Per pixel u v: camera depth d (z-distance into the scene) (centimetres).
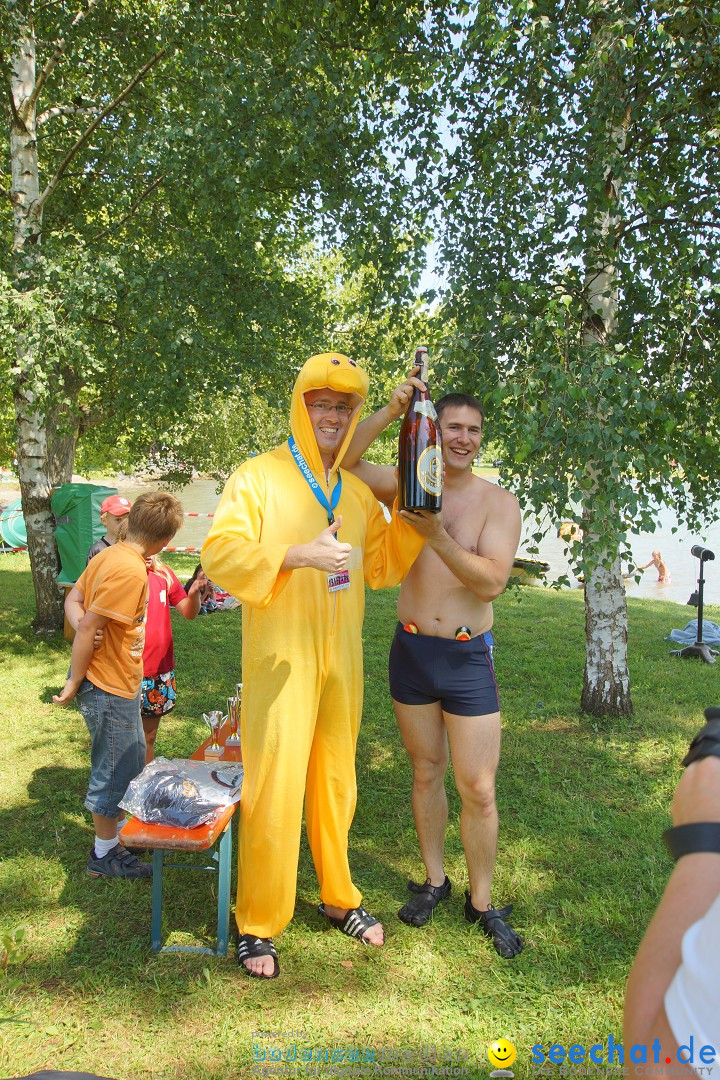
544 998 269
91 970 279
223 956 289
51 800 420
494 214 467
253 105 611
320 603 274
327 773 293
